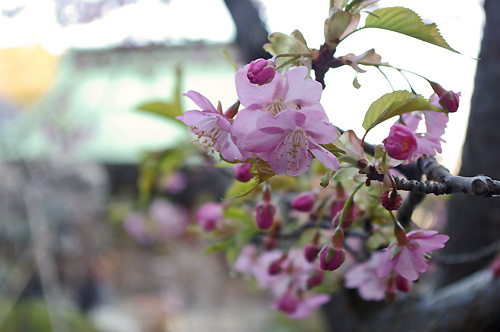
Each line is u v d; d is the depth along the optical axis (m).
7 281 1.29
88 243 1.67
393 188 0.26
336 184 0.35
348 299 0.52
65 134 1.73
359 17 0.29
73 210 1.55
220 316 2.16
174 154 0.61
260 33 0.56
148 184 0.64
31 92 2.18
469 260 0.45
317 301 0.44
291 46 0.29
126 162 2.07
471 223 0.50
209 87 2.23
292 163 0.26
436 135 0.30
